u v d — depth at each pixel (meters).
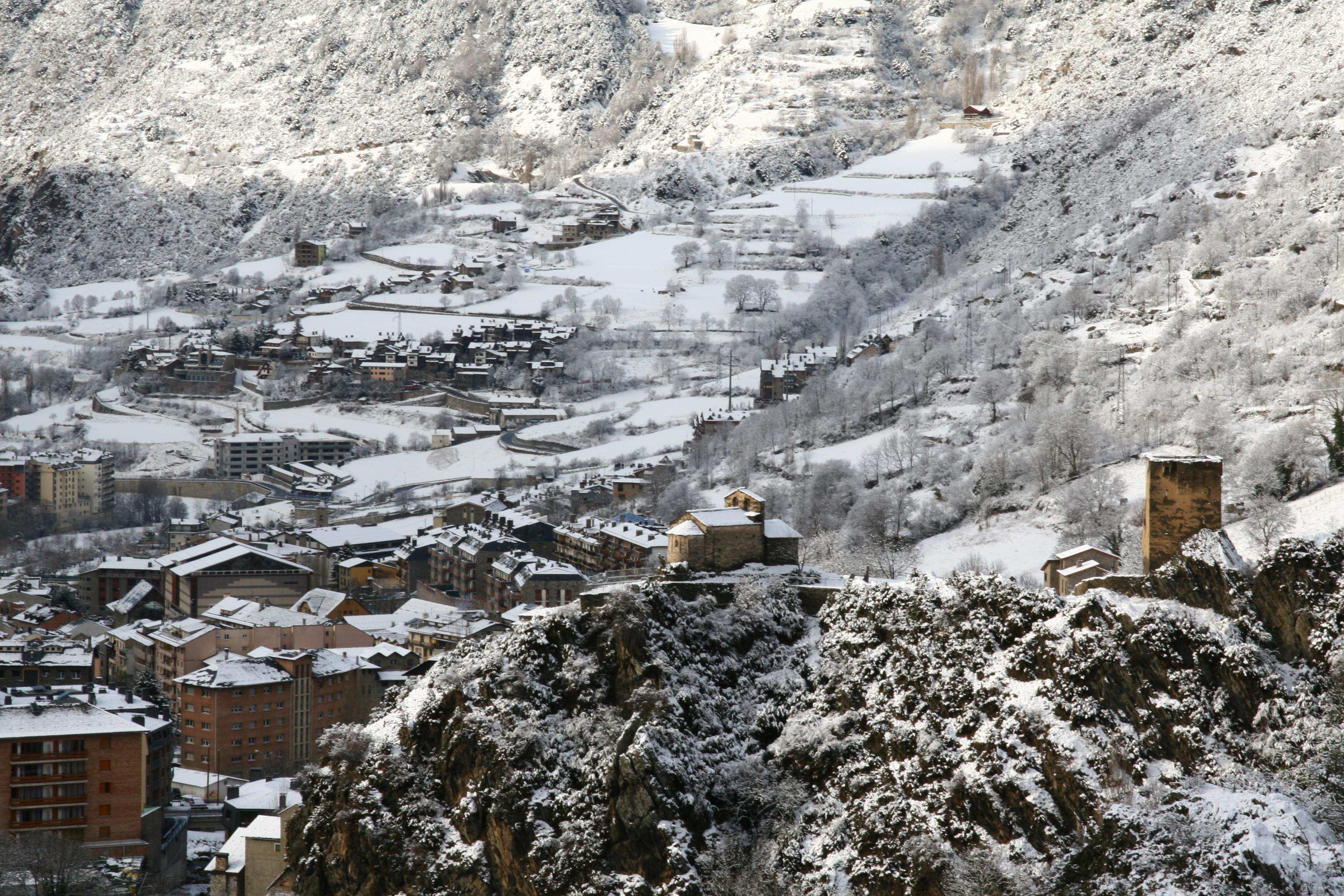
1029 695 166.38
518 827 172.88
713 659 188.62
